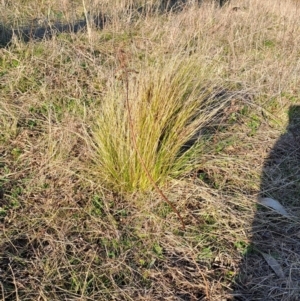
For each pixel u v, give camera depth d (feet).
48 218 7.37
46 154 8.50
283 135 10.28
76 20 15.51
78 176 8.07
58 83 10.72
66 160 8.42
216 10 16.70
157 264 6.90
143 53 12.78
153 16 16.20
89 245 7.06
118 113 7.73
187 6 16.92
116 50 12.49
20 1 16.03
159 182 7.98
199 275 6.79
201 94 8.85
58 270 6.50
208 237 7.40
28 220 7.32
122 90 8.46
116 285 6.43
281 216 7.98
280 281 6.84
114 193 8.00
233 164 9.00
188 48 10.19
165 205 7.81
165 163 7.89
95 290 6.43
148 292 6.41
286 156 9.58
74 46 12.37
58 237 7.08
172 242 7.25
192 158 8.52
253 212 7.98
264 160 9.35
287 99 11.64
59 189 7.95
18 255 6.73
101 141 7.92
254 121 10.50
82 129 8.96
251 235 7.54
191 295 6.48
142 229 7.40
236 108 10.72
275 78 12.27
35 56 11.50
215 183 8.52
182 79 8.71
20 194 7.87
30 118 9.50
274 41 15.29
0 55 11.55
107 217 7.53
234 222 7.72
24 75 10.78
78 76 11.07
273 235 7.68
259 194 8.43
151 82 7.84
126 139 7.77
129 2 16.80
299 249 7.42
